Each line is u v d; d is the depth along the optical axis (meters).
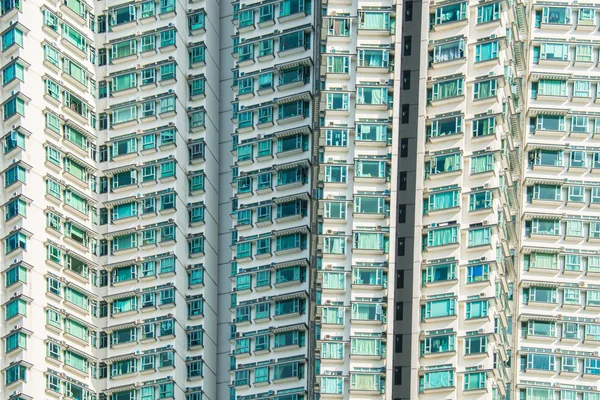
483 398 181.25
